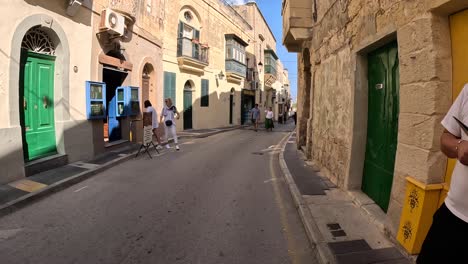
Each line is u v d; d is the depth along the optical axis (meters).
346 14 5.68
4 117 6.08
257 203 5.50
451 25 2.99
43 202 5.43
